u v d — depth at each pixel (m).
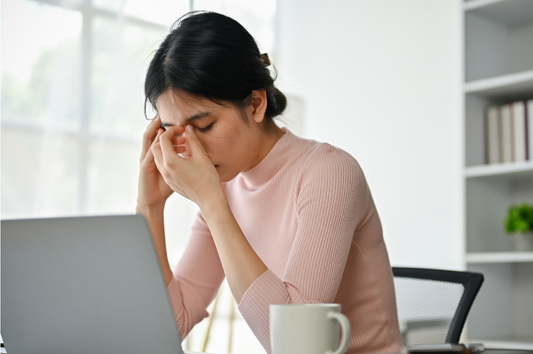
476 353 0.71
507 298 2.41
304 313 0.65
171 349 0.69
